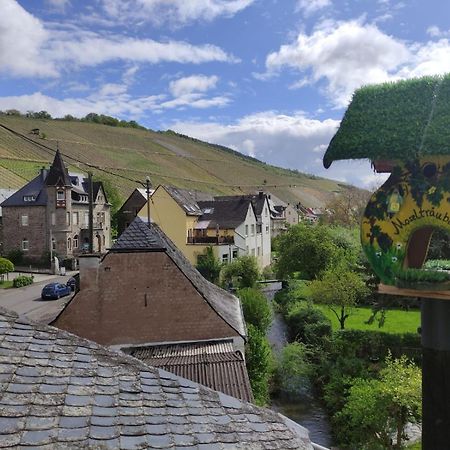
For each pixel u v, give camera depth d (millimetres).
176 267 15312
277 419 4605
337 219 59750
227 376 11906
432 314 5059
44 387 4004
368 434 14344
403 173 5254
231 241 41781
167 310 15180
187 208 40969
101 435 3588
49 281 43031
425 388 5094
